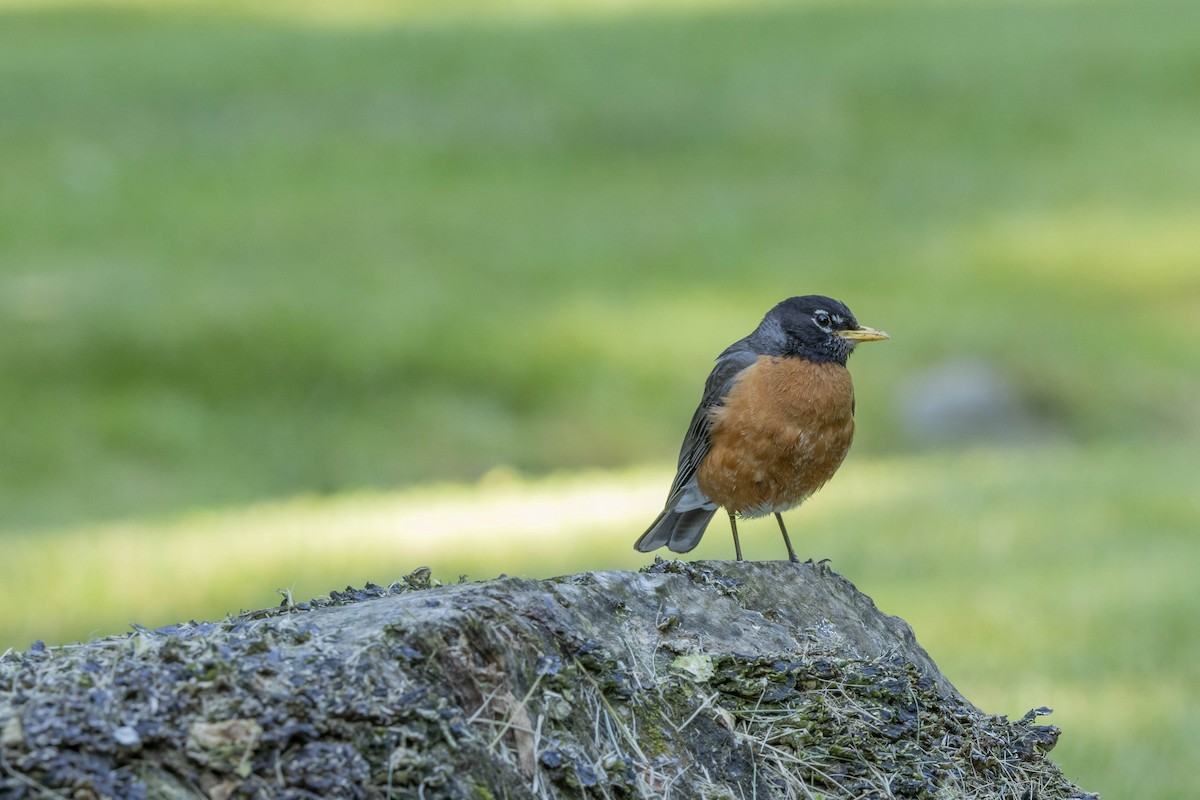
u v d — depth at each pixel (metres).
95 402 20.20
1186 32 43.25
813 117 37.38
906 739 4.40
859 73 40.34
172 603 9.95
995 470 15.14
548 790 3.72
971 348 23.16
